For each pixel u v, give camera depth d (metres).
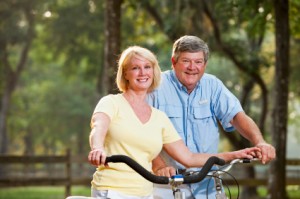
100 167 8.33
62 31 56.41
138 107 8.58
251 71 41.00
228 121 10.19
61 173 48.72
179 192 7.86
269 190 25.69
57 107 90.12
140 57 8.53
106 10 23.86
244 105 45.03
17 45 69.94
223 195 9.06
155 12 40.88
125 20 50.75
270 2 24.70
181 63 9.84
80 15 55.88
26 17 57.66
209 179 9.68
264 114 43.22
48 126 91.06
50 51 61.88
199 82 10.17
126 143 8.41
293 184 31.41
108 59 23.50
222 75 65.56
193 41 9.81
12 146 104.75
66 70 64.31
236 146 39.22
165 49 43.88
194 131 10.16
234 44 40.91
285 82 24.58
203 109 10.16
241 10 25.91
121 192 8.23
